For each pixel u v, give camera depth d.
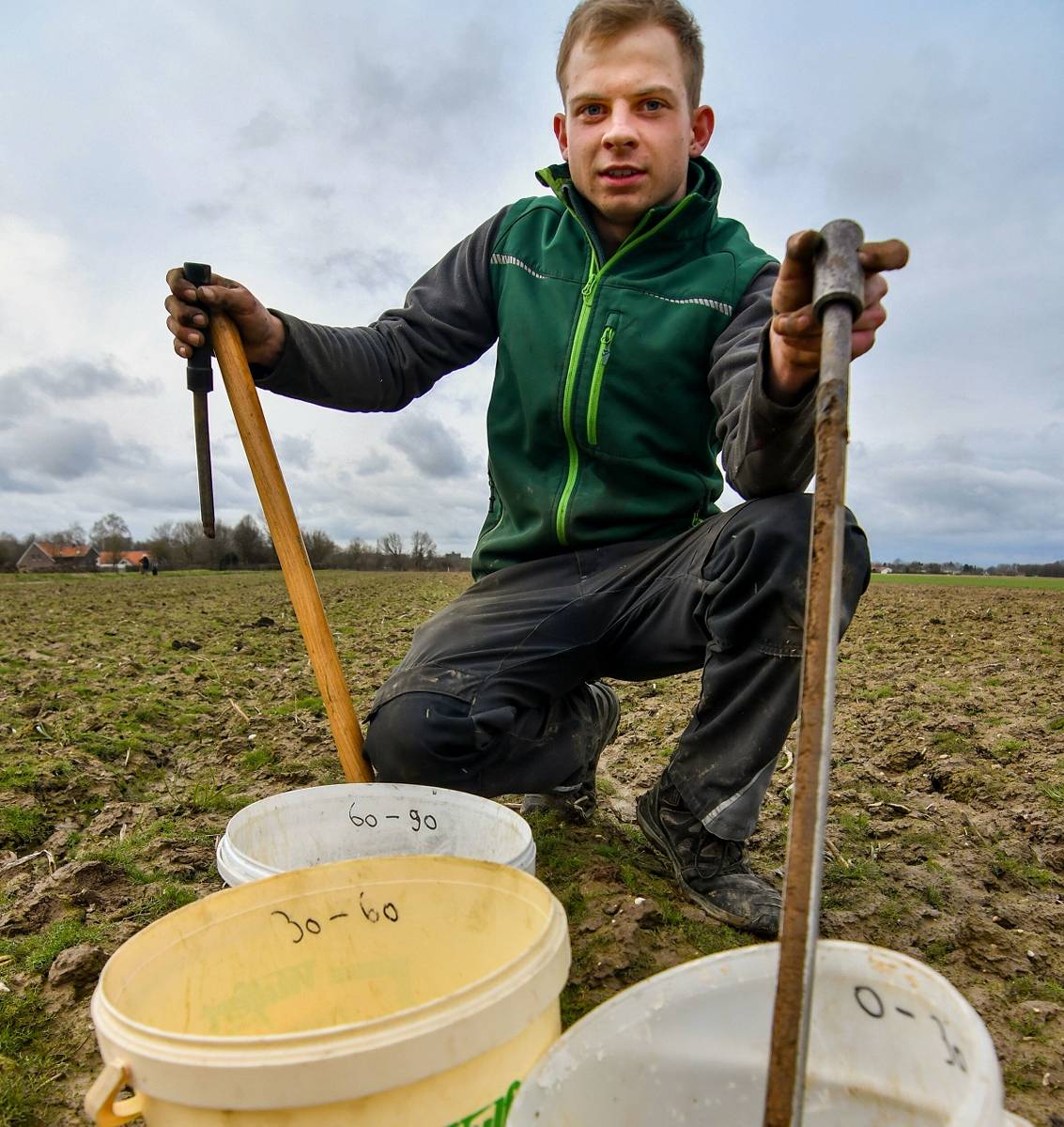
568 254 2.28
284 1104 0.90
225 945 1.28
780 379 1.50
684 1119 0.99
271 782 3.15
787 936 0.80
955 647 6.12
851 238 1.02
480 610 2.17
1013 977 1.74
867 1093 0.97
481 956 1.37
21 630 8.98
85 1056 1.56
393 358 2.32
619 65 2.07
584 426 2.19
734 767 1.88
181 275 1.89
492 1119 1.00
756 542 1.75
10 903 2.17
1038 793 2.68
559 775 2.27
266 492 1.95
